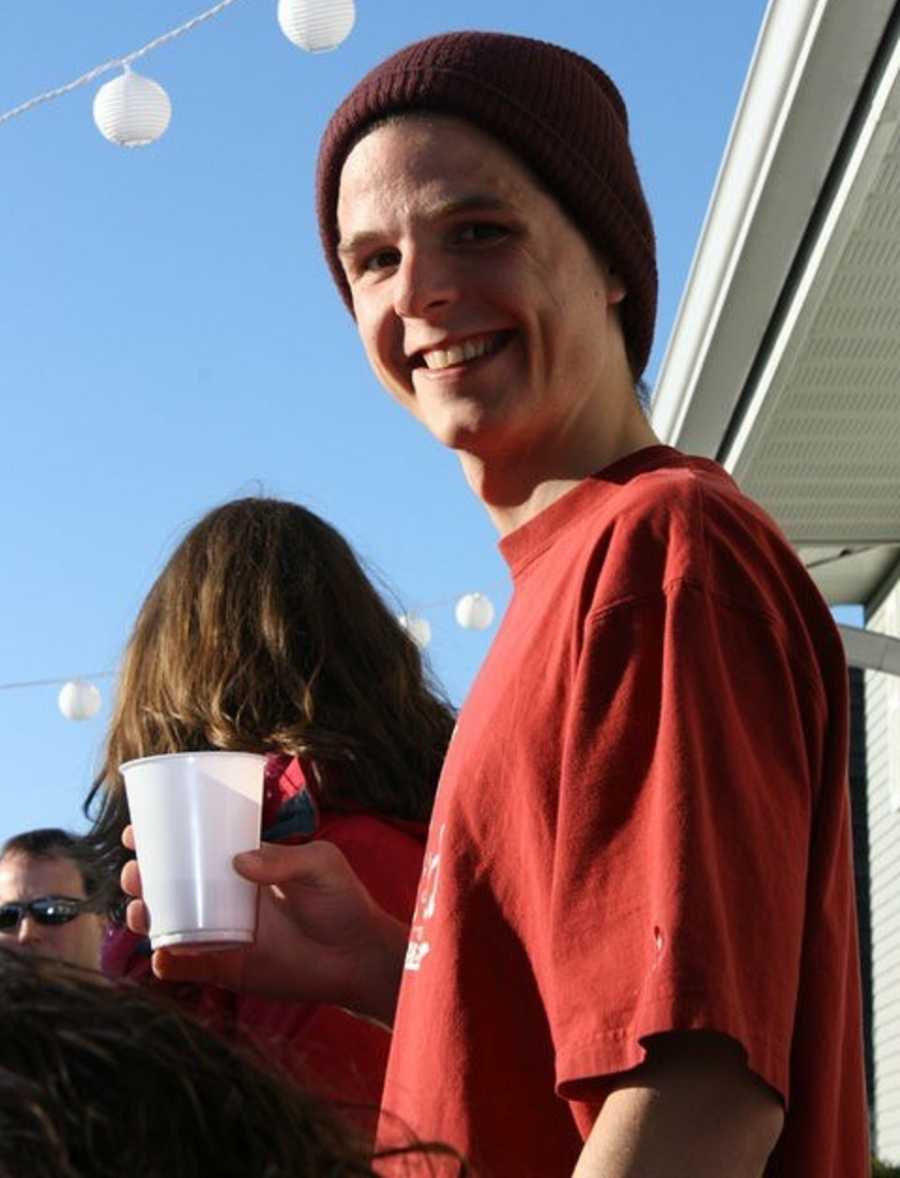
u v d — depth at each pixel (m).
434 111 2.49
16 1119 0.93
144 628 3.27
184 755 2.55
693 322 7.79
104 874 3.32
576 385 2.49
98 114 5.79
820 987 2.06
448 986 2.12
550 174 2.48
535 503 2.53
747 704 2.02
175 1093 0.98
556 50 2.56
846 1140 2.16
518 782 2.13
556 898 1.97
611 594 2.07
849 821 2.21
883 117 5.80
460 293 2.46
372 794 3.07
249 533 3.26
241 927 2.56
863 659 9.23
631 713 2.01
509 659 2.24
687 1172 1.81
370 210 2.51
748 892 1.90
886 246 6.77
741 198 6.64
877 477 9.53
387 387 2.61
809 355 7.80
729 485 2.42
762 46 5.88
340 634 3.20
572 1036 1.90
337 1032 2.79
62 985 1.03
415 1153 1.14
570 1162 2.05
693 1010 1.81
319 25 5.12
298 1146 1.00
